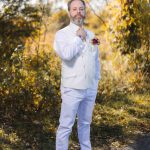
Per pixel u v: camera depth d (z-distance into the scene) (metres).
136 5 9.83
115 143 6.48
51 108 7.25
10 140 6.14
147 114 7.81
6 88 6.97
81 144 5.43
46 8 11.20
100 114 7.61
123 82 9.47
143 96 8.91
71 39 4.96
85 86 5.05
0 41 9.05
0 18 10.83
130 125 7.20
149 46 9.82
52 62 8.04
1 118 6.88
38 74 7.28
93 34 5.16
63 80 5.09
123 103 8.38
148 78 9.67
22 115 7.04
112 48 10.19
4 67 7.23
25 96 7.01
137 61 9.73
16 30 10.80
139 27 9.85
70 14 5.02
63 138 5.17
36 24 11.02
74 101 5.05
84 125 5.36
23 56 7.59
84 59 5.00
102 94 8.59
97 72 5.22
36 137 6.36
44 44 9.67
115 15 10.12
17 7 10.94
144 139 6.63
